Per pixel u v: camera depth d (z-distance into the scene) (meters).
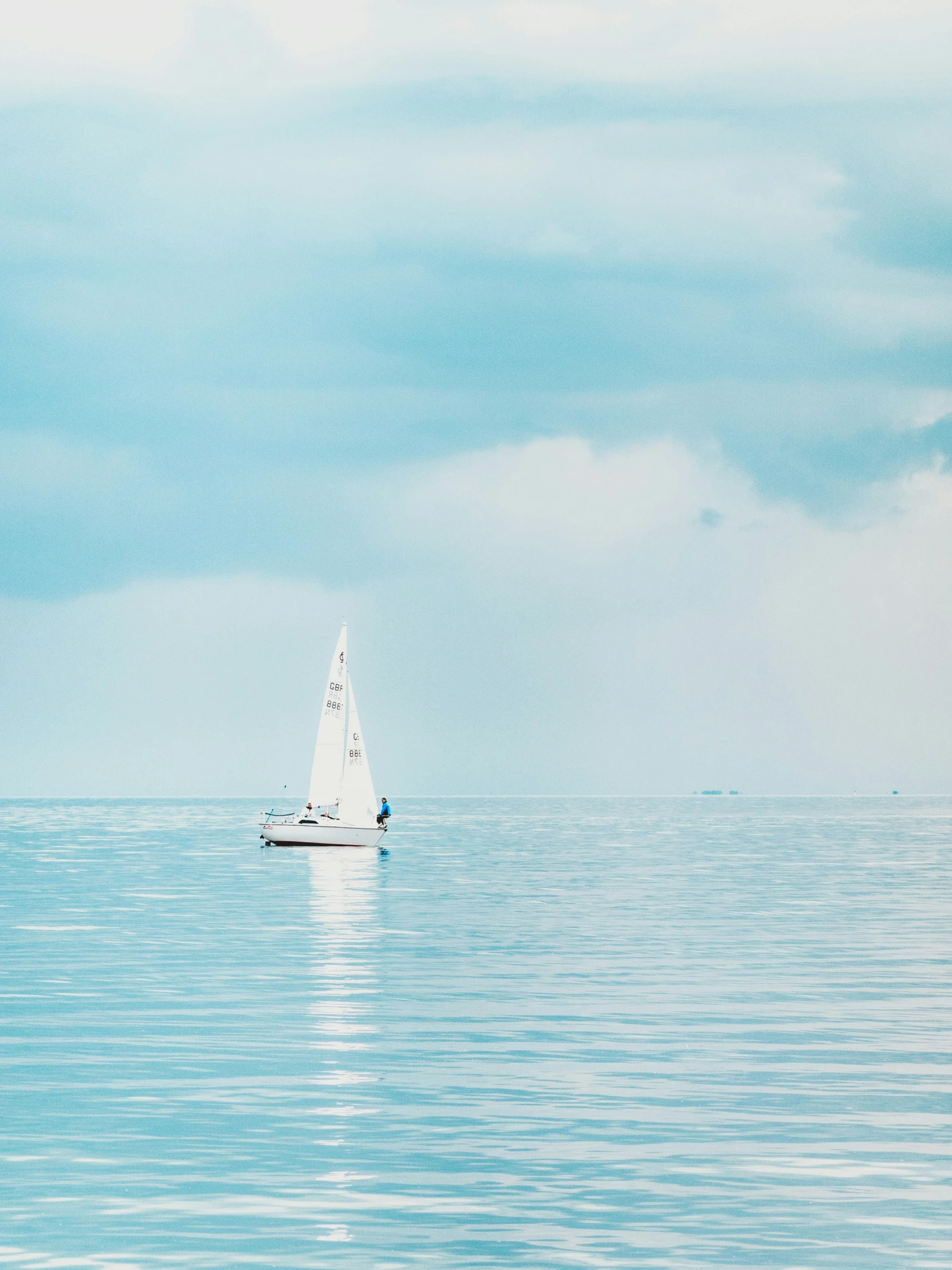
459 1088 33.19
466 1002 44.94
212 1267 22.08
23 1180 26.33
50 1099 32.22
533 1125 29.94
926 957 55.75
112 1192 25.64
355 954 57.25
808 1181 26.14
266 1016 42.53
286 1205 24.94
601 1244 23.08
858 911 76.12
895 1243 23.00
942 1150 27.98
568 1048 37.62
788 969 52.50
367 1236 23.47
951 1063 35.62
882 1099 32.06
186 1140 28.83
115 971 52.34
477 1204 24.97
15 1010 43.56
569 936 63.53
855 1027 40.44
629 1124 29.97
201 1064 35.81
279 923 70.12
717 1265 22.14
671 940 62.09
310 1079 34.19
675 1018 42.03
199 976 50.94
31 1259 22.39
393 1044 38.25
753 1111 31.00
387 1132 29.39
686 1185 25.92
